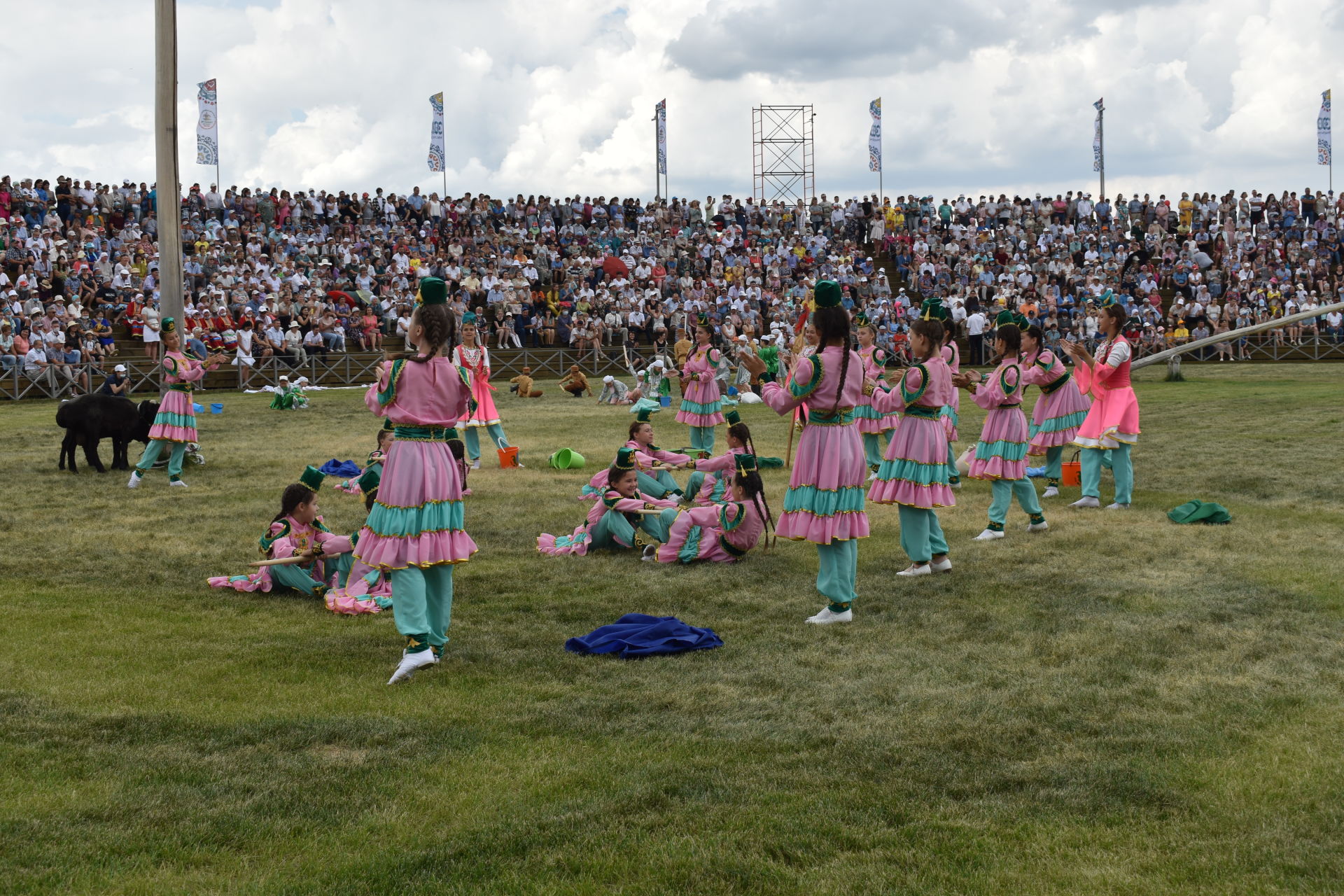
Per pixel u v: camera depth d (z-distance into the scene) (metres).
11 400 22.53
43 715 4.89
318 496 10.93
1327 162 39.19
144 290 25.89
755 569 7.83
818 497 6.41
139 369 24.14
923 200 37.44
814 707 5.08
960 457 12.10
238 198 29.91
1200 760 4.40
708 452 13.14
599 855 3.68
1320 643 5.89
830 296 6.38
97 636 6.17
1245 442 14.05
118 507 10.34
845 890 3.47
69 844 3.73
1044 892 3.45
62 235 26.34
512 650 5.98
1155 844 3.74
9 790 4.14
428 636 5.61
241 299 26.39
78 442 12.64
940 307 7.48
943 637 6.17
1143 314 31.98
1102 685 5.33
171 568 7.93
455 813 4.00
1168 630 6.18
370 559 5.51
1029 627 6.31
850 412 6.47
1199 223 36.62
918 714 4.97
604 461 13.84
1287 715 4.86
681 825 3.90
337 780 4.27
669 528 8.24
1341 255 36.09
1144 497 10.57
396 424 5.55
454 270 30.23
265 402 22.36
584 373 29.94
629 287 32.28
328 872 3.58
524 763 4.45
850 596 6.50
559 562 8.10
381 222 31.84
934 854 3.69
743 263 34.88
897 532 9.12
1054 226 36.78
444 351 5.58
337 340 27.11
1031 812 4.00
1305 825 3.85
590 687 5.39
